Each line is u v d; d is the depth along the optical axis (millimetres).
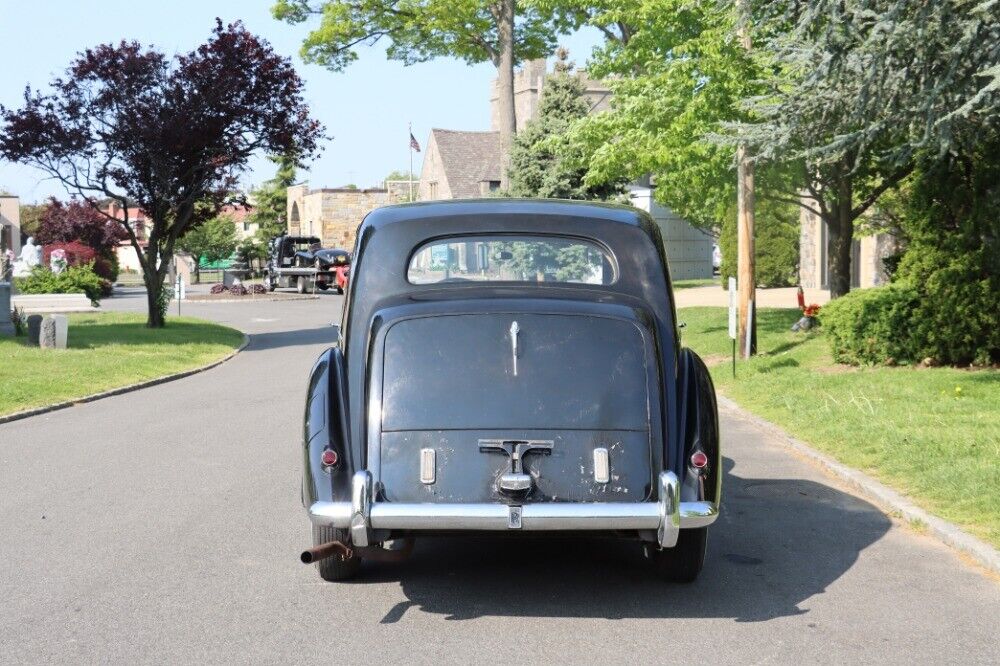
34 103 27672
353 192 78500
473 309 6137
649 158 20234
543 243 6633
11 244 76750
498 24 36469
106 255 65188
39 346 22047
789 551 7320
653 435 5902
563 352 6012
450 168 68188
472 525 5648
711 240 53062
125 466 10453
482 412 5887
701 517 5832
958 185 14828
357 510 5648
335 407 6098
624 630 5711
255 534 7762
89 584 6559
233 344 26234
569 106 34531
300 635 5641
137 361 20641
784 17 12352
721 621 5863
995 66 9664
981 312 14711
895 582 6578
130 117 27500
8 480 9797
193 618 5918
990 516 7688
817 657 5305
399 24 37031
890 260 21234
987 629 5715
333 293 55875
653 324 6219
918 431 10719
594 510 5648
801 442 11203
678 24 20266
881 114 12391
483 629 5734
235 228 83062
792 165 18719
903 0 10188
